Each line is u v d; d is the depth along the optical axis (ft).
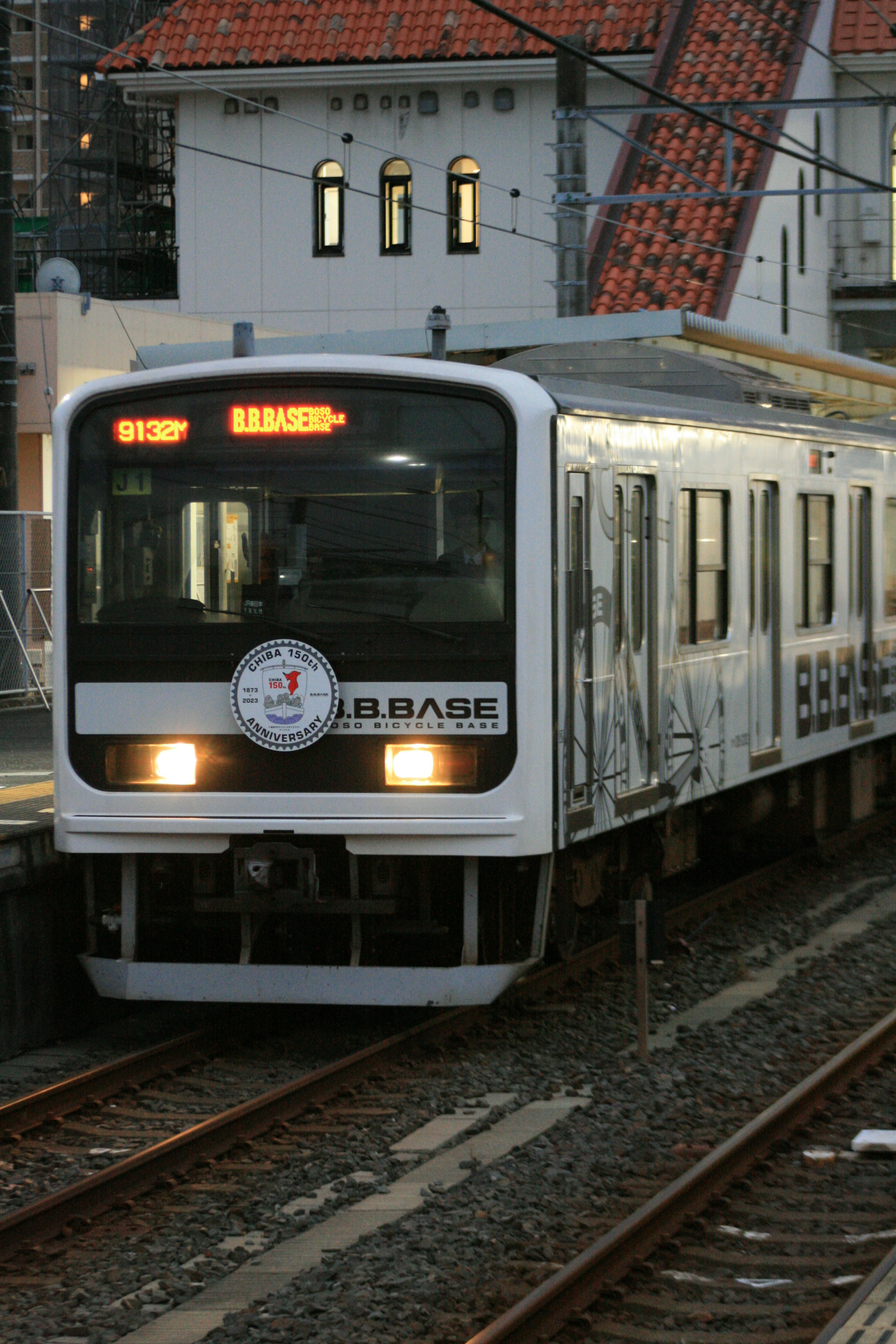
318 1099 46.93
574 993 59.31
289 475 51.60
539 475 50.39
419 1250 35.58
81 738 52.80
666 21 175.11
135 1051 54.13
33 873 54.39
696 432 62.85
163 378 52.11
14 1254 35.76
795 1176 40.55
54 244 222.28
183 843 52.01
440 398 50.85
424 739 50.78
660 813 60.08
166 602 52.26
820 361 113.50
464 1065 50.60
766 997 59.41
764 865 85.97
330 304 183.52
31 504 144.87
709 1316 32.35
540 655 50.39
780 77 163.84
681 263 151.53
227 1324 31.99
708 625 64.59
